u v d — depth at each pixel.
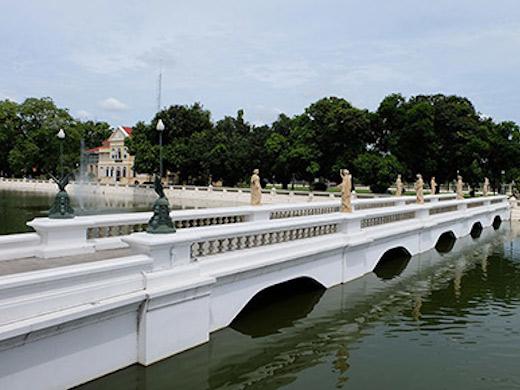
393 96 46.47
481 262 17.62
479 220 27.78
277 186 70.38
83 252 8.55
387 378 7.45
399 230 15.44
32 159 69.31
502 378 7.55
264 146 57.00
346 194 12.85
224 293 8.24
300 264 10.38
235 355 7.97
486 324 10.25
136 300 6.23
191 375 7.04
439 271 15.59
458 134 41.84
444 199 29.09
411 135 42.69
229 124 65.88
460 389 7.14
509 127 46.66
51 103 72.06
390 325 10.02
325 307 10.92
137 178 75.94
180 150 56.94
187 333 7.14
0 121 68.88
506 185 58.59
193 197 53.50
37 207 37.09
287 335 9.12
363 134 43.81
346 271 12.50
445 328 9.92
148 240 6.66
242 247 8.95
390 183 40.53
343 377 7.42
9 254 7.86
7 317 5.03
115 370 6.26
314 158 45.50
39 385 5.34
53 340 5.47
